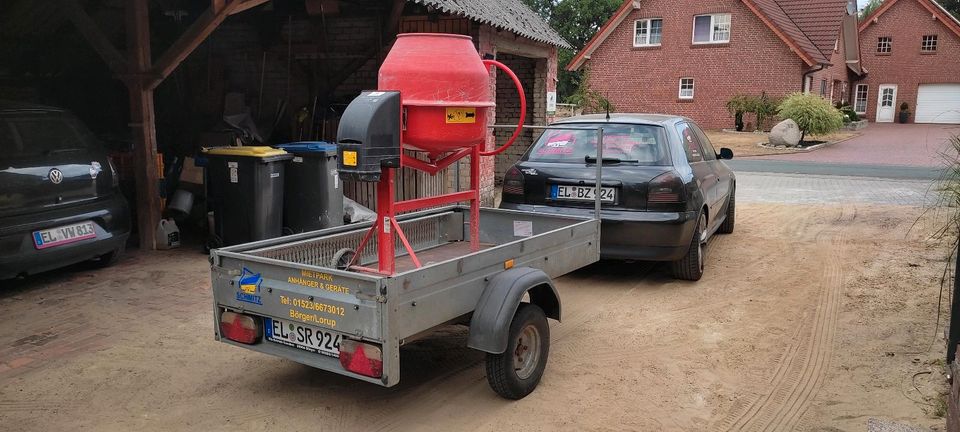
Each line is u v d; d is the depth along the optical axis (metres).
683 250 6.37
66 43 9.99
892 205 11.52
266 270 3.79
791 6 34.88
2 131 5.88
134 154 7.63
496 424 3.84
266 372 4.54
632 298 6.23
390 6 9.52
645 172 6.30
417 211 5.73
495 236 5.82
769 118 29.47
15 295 6.06
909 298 6.09
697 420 3.91
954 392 3.34
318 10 9.44
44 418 3.88
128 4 7.30
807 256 7.82
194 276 6.68
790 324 5.49
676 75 32.00
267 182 7.24
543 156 6.88
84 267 6.93
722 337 5.21
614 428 3.80
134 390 4.24
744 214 10.81
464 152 4.58
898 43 40.66
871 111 42.00
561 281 6.82
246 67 10.27
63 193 6.14
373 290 3.35
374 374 3.41
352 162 3.65
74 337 5.09
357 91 10.23
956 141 5.08
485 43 10.05
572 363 4.71
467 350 4.97
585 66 33.69
